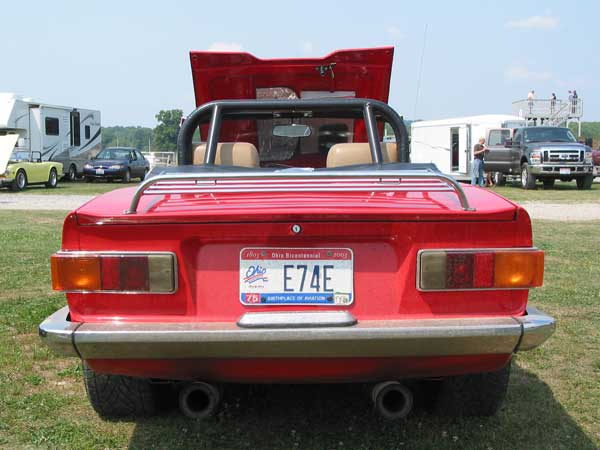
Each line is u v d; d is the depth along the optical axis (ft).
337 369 9.27
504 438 11.12
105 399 11.46
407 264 9.29
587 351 15.64
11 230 37.65
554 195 67.67
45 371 14.21
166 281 9.22
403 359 9.19
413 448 10.74
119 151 99.71
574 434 11.31
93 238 9.30
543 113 133.08
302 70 17.21
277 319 9.04
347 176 8.99
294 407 12.43
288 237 9.26
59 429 11.40
